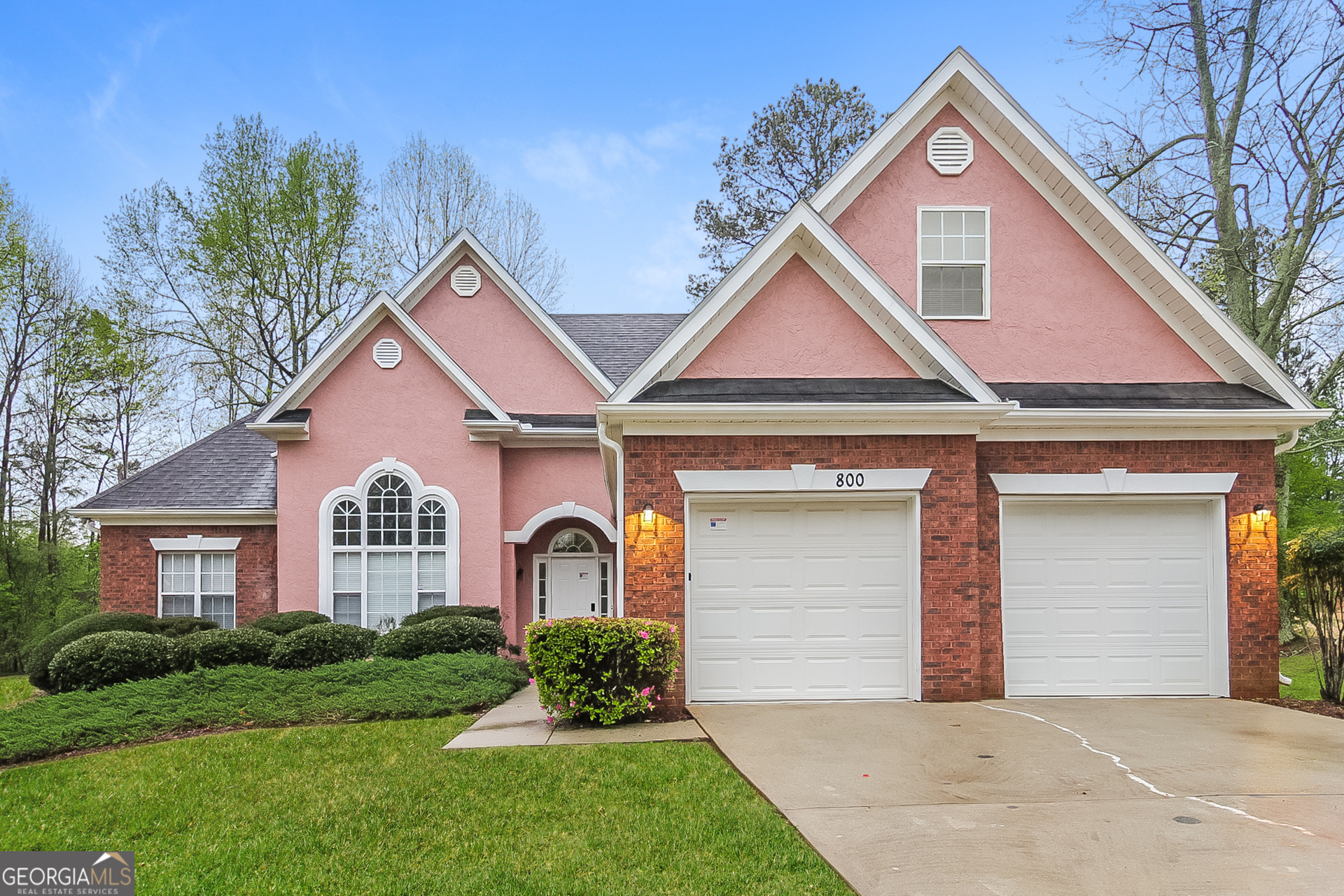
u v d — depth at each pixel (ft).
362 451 53.21
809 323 36.52
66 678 41.63
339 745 30.27
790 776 23.85
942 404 33.71
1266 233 66.39
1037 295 40.34
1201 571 37.55
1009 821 19.94
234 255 94.12
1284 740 27.96
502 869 18.40
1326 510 84.02
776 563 35.40
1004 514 37.40
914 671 34.91
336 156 97.55
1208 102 65.62
